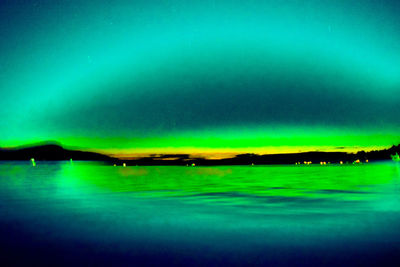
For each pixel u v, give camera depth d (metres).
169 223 7.03
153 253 4.98
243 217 7.60
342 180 18.75
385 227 6.50
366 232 6.11
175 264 4.49
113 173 28.28
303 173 27.77
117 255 4.89
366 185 15.32
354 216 7.64
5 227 6.74
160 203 9.94
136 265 4.47
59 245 5.43
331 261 4.54
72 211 8.60
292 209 8.63
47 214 8.17
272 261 4.57
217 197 11.30
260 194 12.05
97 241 5.65
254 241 5.56
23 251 5.10
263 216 7.70
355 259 4.61
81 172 29.42
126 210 8.70
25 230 6.46
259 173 28.66
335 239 5.64
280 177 22.42
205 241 5.60
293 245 5.30
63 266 4.43
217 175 25.77
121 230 6.43
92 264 4.51
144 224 6.96
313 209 8.61
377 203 9.60
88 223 7.08
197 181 19.06
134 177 22.94
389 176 22.05
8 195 12.12
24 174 25.55
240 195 11.80
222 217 7.63
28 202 10.29
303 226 6.64
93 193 12.79
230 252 4.99
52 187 15.23
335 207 8.91
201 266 4.41
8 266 4.44
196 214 8.03
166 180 19.98
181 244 5.44
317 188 14.09
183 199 10.85
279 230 6.32
